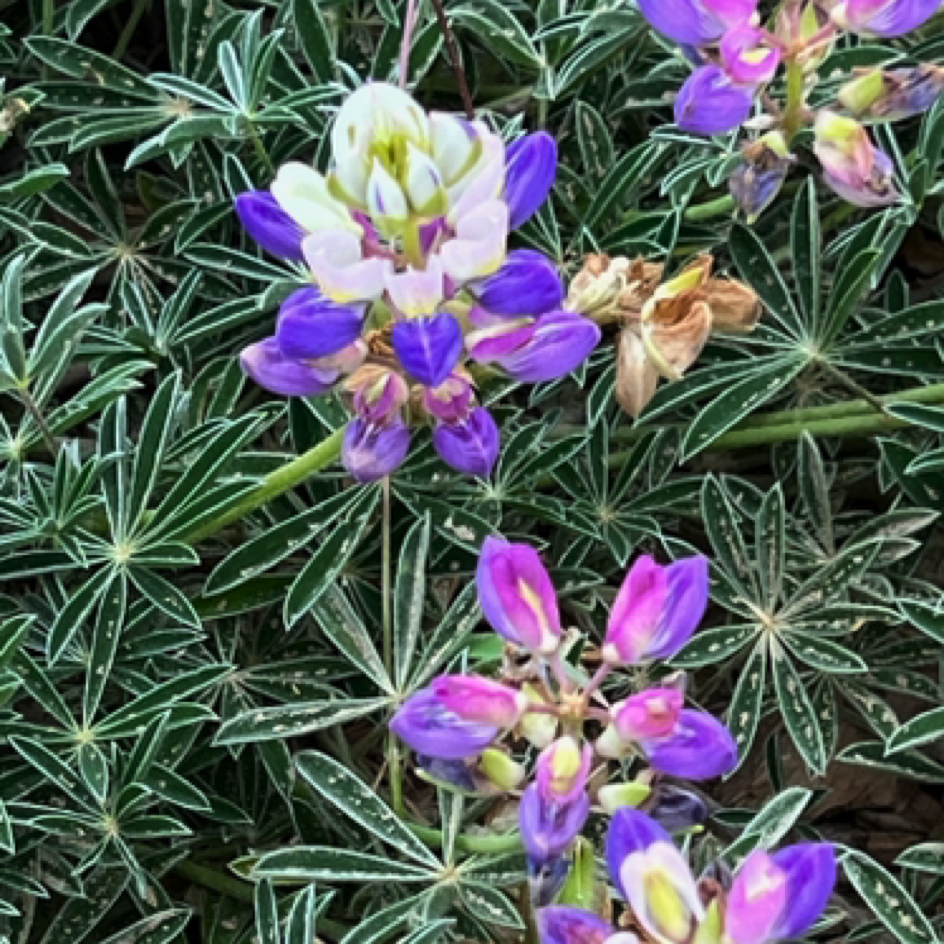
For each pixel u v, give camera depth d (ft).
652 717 0.52
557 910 0.51
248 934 0.79
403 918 0.69
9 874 0.75
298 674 0.83
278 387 0.60
